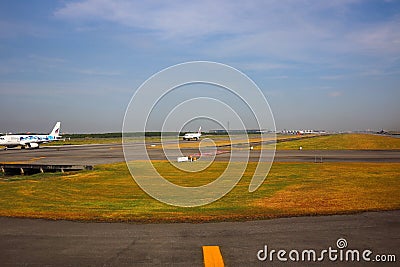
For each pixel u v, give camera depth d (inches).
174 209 456.1
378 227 336.2
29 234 323.0
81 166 1114.1
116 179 830.5
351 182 696.4
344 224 348.8
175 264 246.7
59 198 562.6
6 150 2657.5
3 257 261.9
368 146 2437.3
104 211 441.7
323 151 1911.9
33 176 976.9
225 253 268.2
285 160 1305.4
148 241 299.4
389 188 611.2
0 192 635.5
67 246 287.0
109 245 289.3
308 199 510.6
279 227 340.5
